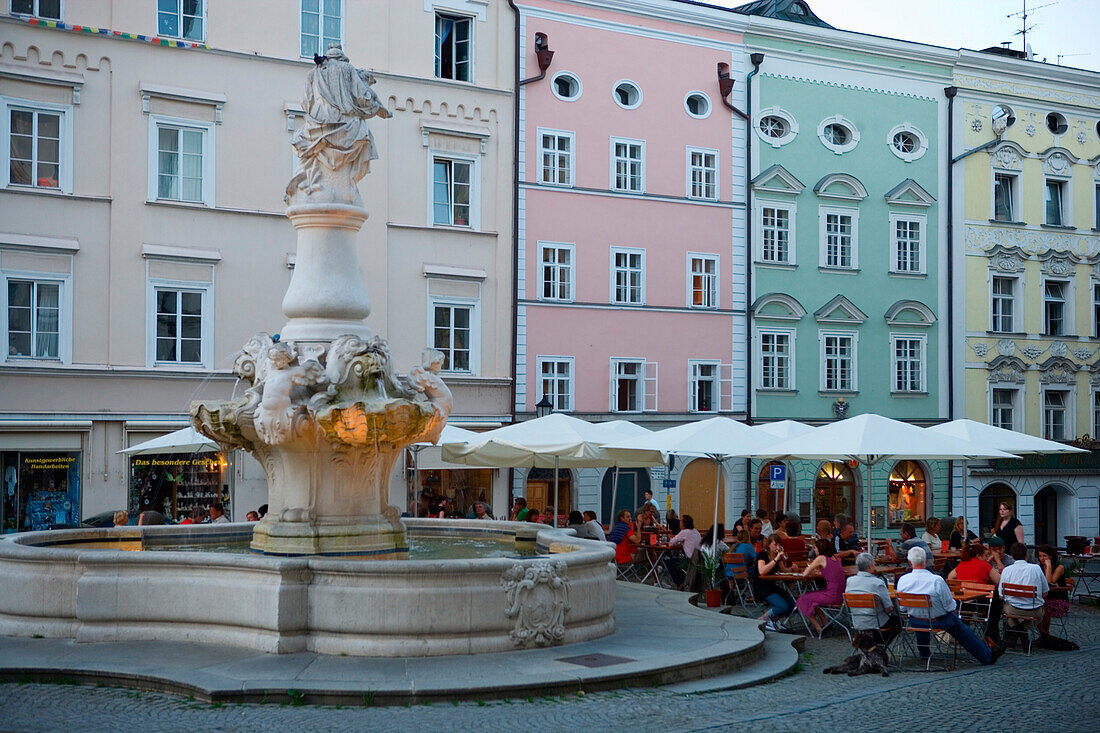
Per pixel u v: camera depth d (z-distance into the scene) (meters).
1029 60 44.72
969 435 22.12
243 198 31.17
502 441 22.39
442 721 10.70
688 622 15.74
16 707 11.04
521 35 35.47
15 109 28.62
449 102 33.97
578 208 36.34
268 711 10.99
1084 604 23.05
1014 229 44.09
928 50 42.31
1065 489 44.78
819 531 19.14
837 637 17.28
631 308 37.12
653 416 37.22
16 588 13.87
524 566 13.41
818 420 40.41
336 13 32.50
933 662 15.17
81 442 29.05
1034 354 44.41
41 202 28.73
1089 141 45.94
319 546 14.54
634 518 36.62
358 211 15.16
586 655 13.20
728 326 38.84
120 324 29.53
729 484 38.25
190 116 30.52
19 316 28.58
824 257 40.69
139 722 10.48
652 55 37.69
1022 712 11.88
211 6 30.83
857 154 41.34
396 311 33.06
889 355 41.84
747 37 39.44
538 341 35.53
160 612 13.48
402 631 12.75
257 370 14.70
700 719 11.16
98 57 29.44
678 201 38.03
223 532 18.64
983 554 19.52
